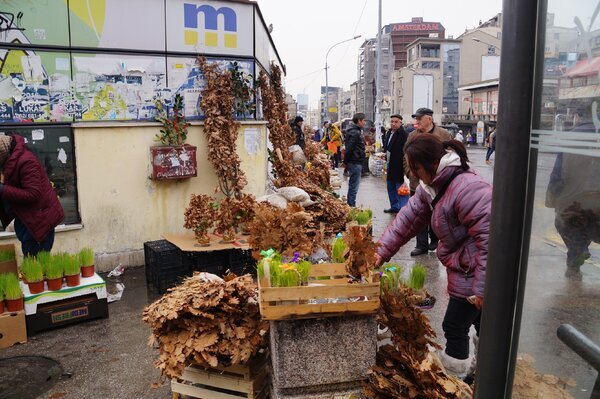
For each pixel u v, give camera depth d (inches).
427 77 3405.5
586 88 57.7
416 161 121.4
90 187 256.4
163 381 124.6
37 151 244.1
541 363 66.4
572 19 59.6
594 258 57.7
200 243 233.1
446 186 120.7
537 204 66.5
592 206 57.7
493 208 71.1
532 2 65.3
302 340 109.3
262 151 310.0
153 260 234.2
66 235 252.1
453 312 127.2
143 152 267.6
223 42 289.0
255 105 308.7
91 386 152.4
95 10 251.0
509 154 68.3
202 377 128.6
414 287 126.4
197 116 284.4
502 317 71.2
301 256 141.6
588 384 60.4
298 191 256.2
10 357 171.2
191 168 273.1
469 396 103.6
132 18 260.5
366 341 111.5
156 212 274.1
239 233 250.2
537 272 66.7
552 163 63.5
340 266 124.3
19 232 203.0
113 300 223.8
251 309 123.9
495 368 72.6
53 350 176.2
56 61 245.3
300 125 593.6
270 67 405.4
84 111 253.9
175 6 271.0
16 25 235.1
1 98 235.0
